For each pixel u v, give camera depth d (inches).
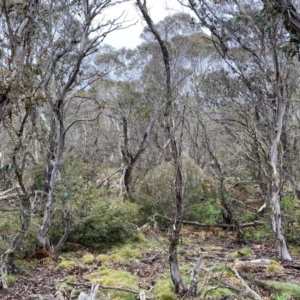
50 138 268.8
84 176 374.6
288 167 333.1
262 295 182.9
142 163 467.8
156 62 554.6
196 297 170.1
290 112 380.8
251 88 289.6
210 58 504.4
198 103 423.2
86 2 241.3
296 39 95.3
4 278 188.5
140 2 206.4
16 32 108.9
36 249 246.1
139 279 211.0
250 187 445.7
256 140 271.4
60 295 172.4
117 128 543.5
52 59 209.0
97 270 229.6
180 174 177.2
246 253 270.4
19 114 152.1
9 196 210.1
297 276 215.9
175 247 180.7
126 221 308.3
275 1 97.7
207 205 371.9
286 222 304.3
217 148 506.0
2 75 108.6
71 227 283.4
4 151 191.9
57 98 251.0
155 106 413.1
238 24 272.1
